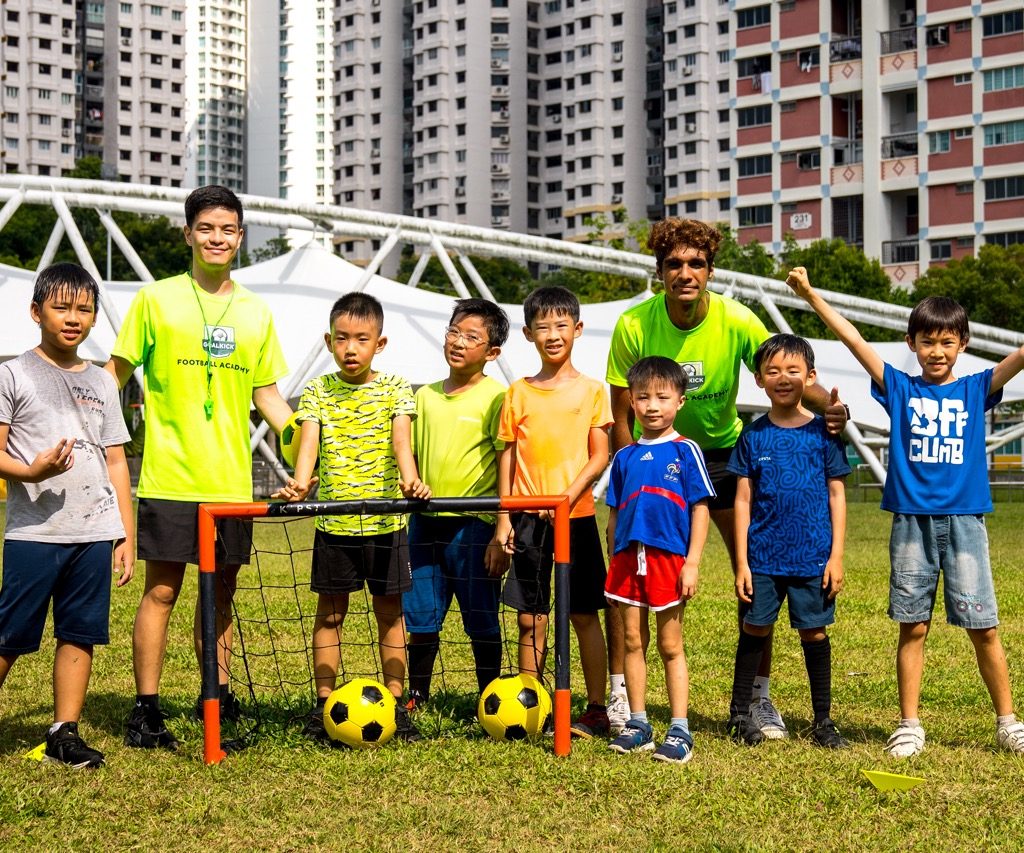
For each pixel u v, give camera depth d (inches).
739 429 206.4
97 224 1769.2
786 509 182.1
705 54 3056.1
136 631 181.3
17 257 1585.9
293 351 757.9
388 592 190.7
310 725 180.2
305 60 4936.0
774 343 185.2
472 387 207.0
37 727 186.9
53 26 3700.8
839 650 261.9
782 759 167.2
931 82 1909.4
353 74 3814.0
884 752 172.6
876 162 1984.5
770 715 187.5
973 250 1891.0
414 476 178.4
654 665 243.4
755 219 2144.4
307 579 396.8
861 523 729.6
